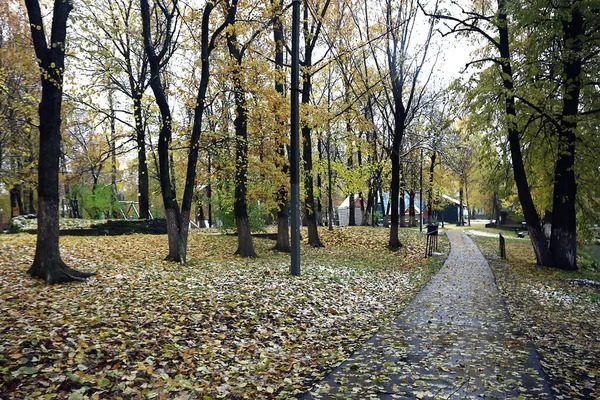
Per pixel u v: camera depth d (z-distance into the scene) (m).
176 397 4.55
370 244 23.22
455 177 47.44
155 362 5.41
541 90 15.52
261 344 6.55
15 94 14.05
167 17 12.69
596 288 12.70
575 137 15.60
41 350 5.05
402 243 24.19
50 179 9.39
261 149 16.45
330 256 18.66
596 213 17.64
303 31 18.44
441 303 9.87
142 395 4.50
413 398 4.62
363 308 9.40
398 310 9.26
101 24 10.77
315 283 11.08
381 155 30.69
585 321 8.70
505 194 18.23
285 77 15.36
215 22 14.02
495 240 31.19
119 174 34.88
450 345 6.60
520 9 13.90
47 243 9.30
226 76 14.86
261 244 20.92
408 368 5.56
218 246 19.06
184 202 13.25
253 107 15.01
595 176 16.69
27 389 4.22
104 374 4.79
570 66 14.92
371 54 22.86
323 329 7.58
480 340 6.88
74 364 4.91
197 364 5.54
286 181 17.22
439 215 74.88
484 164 18.38
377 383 5.05
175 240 13.16
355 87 24.44
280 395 4.79
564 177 16.31
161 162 13.06
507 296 10.95
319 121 16.61
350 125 21.39
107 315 6.81
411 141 30.41
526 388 4.88
